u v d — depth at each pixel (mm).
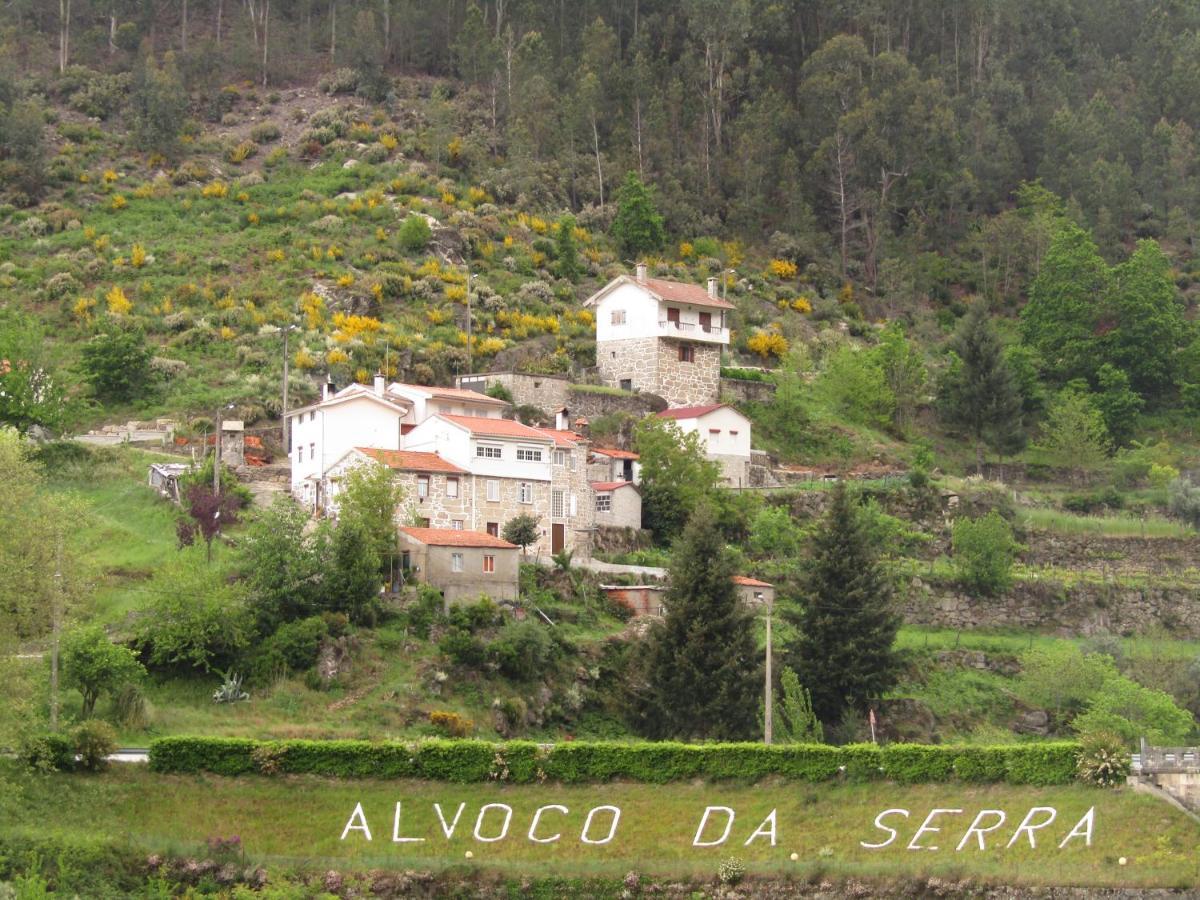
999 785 119812
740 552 175125
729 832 113938
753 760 118875
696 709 139750
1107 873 111688
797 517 191125
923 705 154000
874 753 120000
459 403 186875
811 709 143500
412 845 109688
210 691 133750
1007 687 163750
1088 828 116062
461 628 143375
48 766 108438
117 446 185500
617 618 158375
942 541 192375
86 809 106938
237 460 187250
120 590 146375
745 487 199000
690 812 115188
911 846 114312
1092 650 168500
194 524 154875
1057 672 159125
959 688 161875
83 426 199250
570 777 116438
